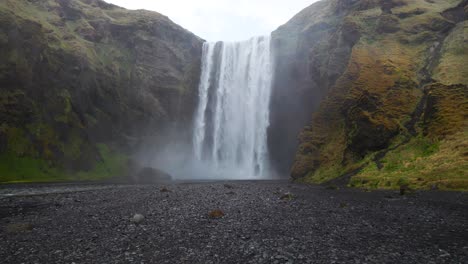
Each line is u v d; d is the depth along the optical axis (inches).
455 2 2305.6
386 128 1545.3
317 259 412.5
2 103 2353.6
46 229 619.2
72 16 3558.1
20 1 3063.5
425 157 1262.3
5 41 2434.8
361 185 1316.4
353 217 699.4
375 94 1707.7
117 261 417.7
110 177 2704.2
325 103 2097.7
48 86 2689.5
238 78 3690.9
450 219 648.4
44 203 990.4
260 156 3415.4
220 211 727.7
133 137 3245.6
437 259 405.4
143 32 3641.7
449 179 1032.2
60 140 2630.4
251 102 3555.6
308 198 1020.5
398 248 458.0
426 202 850.1
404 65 1898.4
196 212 772.6
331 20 3058.6
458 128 1264.8
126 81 3371.1
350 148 1667.1
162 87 3528.5
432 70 1758.1
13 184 1855.3
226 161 3597.4
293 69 3245.6
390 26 2242.9
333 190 1272.1
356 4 2805.1
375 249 454.9
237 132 3590.1
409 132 1493.6
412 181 1133.1
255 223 644.1
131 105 3344.0
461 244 473.4
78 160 2650.1
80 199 1079.6
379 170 1358.3
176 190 1325.0
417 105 1609.3
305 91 3078.2
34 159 2389.3
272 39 3506.4
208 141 3737.7
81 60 2967.5
